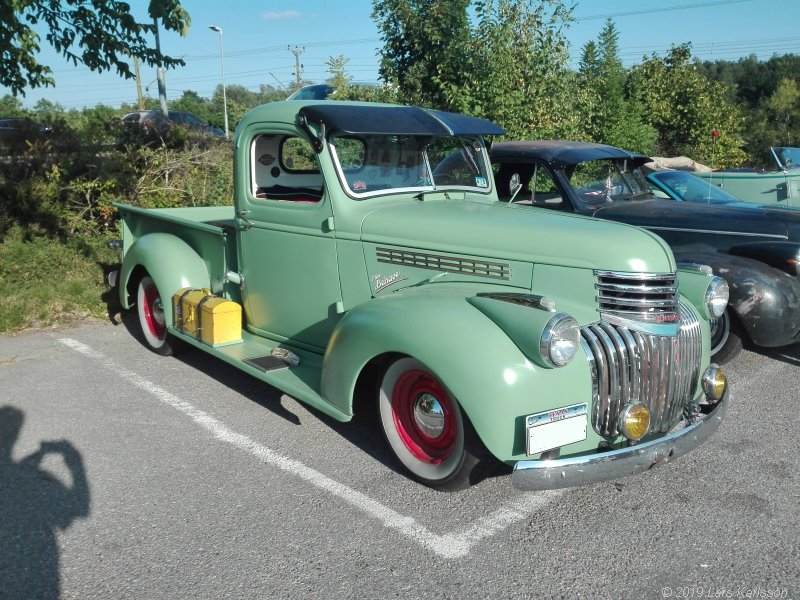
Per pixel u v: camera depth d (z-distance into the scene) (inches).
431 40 443.2
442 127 169.8
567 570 112.0
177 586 107.4
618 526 125.0
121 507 130.4
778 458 152.6
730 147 741.3
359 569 112.0
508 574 111.0
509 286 140.0
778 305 200.5
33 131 365.7
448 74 435.8
